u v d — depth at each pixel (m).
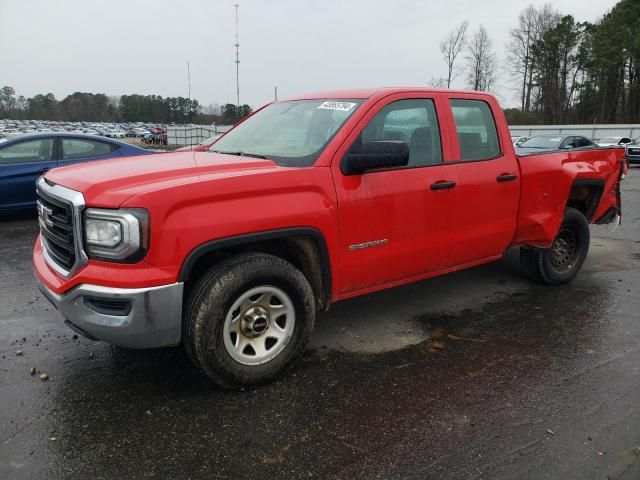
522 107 74.19
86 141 9.13
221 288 3.06
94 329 2.94
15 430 2.90
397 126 3.98
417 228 4.03
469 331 4.37
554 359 3.85
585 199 5.79
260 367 3.33
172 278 2.90
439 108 4.27
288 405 3.19
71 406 3.15
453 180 4.21
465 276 5.93
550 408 3.17
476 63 59.69
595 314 4.77
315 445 2.80
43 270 3.38
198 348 3.08
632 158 25.03
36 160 8.63
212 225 2.99
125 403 3.19
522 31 72.88
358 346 4.05
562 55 69.19
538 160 4.95
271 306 3.36
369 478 2.55
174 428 2.94
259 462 2.66
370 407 3.18
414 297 5.20
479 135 4.59
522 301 5.11
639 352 3.98
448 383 3.48
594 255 7.00
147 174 3.11
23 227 8.24
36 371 3.57
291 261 3.71
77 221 2.92
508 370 3.67
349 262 3.68
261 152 3.95
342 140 3.62
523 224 4.89
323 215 3.44
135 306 2.84
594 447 2.79
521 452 2.75
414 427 2.97
